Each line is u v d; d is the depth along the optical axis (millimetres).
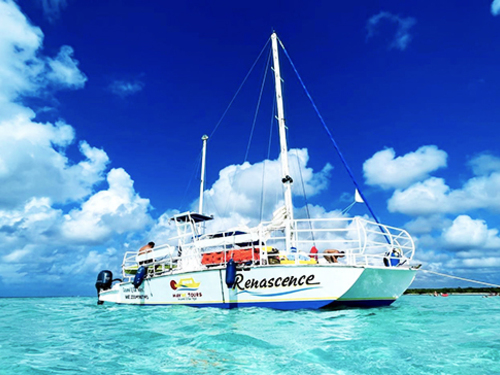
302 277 9531
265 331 6793
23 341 6570
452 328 7250
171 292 11891
